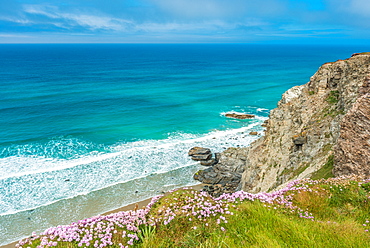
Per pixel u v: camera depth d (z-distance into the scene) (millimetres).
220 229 9875
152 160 51812
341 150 20688
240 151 50312
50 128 66438
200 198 11695
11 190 39875
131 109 85750
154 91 113062
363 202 12766
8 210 35500
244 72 177750
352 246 8992
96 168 47781
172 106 90688
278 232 9688
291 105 40781
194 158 52375
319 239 9344
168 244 9023
